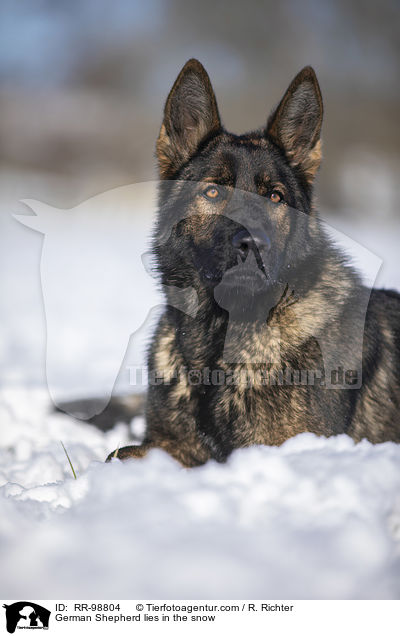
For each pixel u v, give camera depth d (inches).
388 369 192.2
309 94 190.7
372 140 1221.7
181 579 103.7
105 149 1229.1
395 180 1195.3
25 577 105.0
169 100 189.3
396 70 1275.8
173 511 119.5
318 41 1362.0
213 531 114.3
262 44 1371.8
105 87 1567.4
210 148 187.8
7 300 529.7
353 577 105.1
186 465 184.7
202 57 1502.2
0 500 125.7
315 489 124.9
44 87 1488.7
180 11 1501.0
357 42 1331.2
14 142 1261.1
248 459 136.2
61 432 224.7
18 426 227.3
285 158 192.5
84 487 139.9
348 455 137.3
